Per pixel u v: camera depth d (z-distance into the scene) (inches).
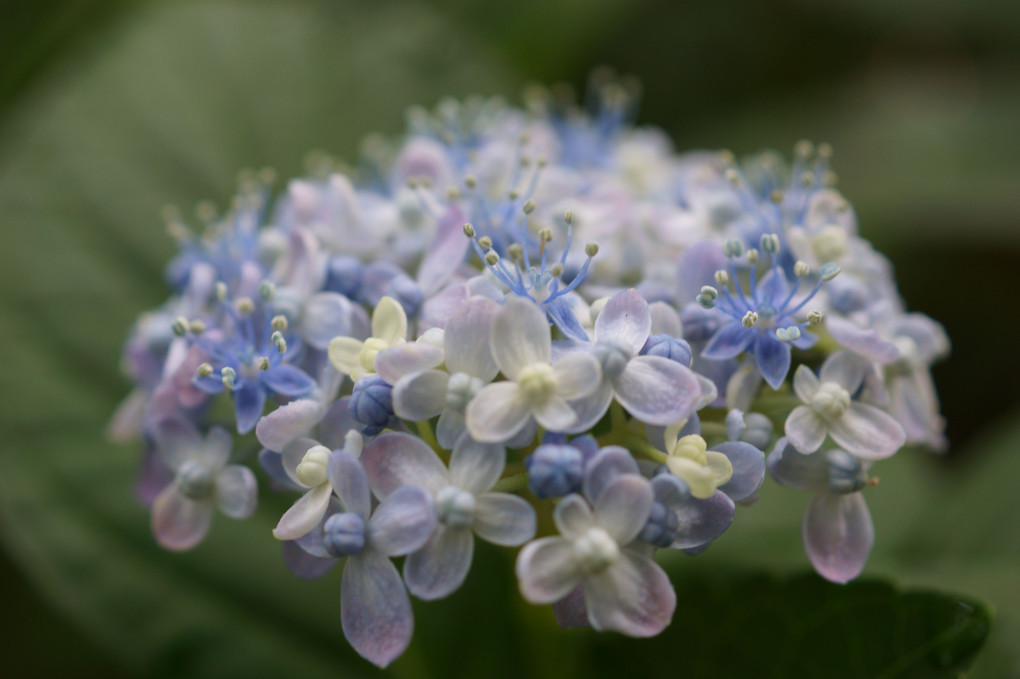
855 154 11.2
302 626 8.7
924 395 7.7
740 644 7.9
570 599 6.8
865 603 7.5
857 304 7.4
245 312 7.2
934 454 10.1
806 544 7.1
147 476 7.8
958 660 7.3
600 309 7.0
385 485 6.7
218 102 9.9
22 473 8.7
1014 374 10.5
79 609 8.5
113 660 8.7
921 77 12.7
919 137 11.1
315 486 6.8
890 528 9.1
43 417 8.9
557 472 6.6
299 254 7.5
